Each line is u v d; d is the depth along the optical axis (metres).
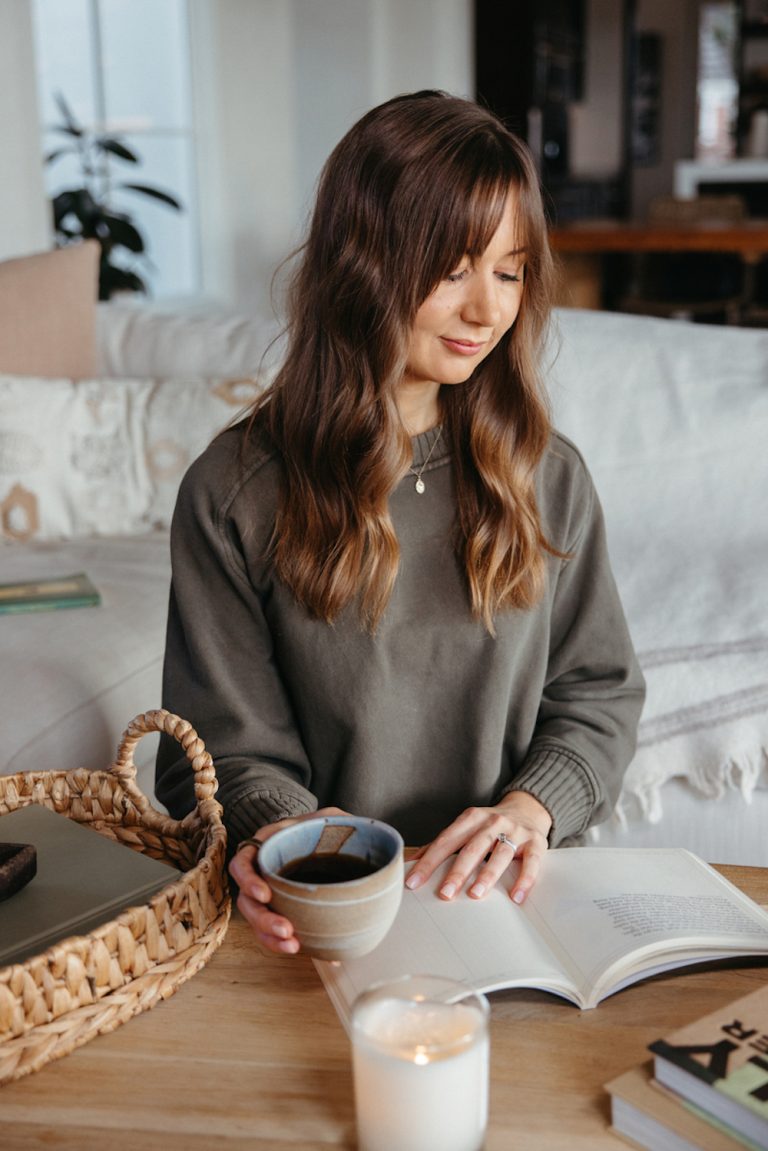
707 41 10.23
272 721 1.15
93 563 2.09
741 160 8.98
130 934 0.82
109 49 4.81
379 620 1.11
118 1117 0.74
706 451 2.09
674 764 1.64
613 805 1.23
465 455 1.15
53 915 0.85
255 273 5.47
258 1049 0.80
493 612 1.14
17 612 1.80
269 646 1.16
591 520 1.26
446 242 1.00
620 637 1.28
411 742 1.16
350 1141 0.72
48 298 2.43
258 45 5.28
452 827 1.01
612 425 2.13
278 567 1.11
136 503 2.28
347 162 1.05
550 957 0.87
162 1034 0.82
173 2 5.05
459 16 6.27
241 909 0.83
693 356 2.18
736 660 1.67
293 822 0.91
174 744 1.18
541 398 1.16
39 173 3.66
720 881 0.99
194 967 0.87
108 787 1.05
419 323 1.04
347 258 1.05
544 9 7.68
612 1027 0.82
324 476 1.10
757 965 0.90
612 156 9.69
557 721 1.25
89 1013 0.79
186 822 0.99
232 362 2.47
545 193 1.41
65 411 2.28
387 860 0.82
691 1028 0.74
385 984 0.69
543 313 1.12
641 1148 0.71
